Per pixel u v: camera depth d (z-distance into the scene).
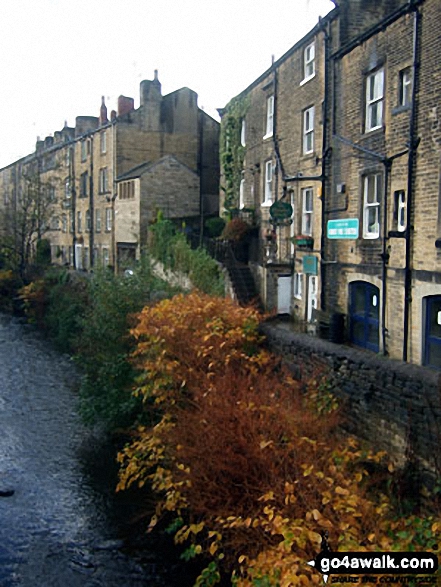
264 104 22.44
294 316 19.52
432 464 8.20
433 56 12.12
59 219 46.16
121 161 34.56
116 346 15.47
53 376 21.59
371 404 9.63
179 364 11.44
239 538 7.98
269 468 8.05
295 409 9.10
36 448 14.62
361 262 15.12
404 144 13.09
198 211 32.94
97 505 11.77
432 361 12.38
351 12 16.38
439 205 11.95
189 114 35.59
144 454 10.50
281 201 18.86
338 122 16.34
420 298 12.60
